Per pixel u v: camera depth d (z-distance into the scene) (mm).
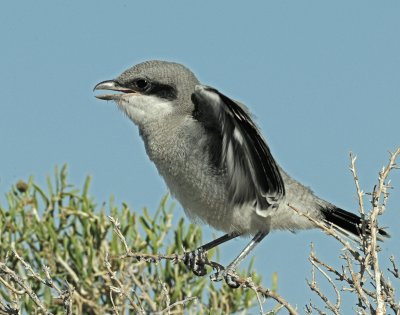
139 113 11164
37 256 10922
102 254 10844
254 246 10742
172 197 11023
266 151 9453
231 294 10617
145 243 10891
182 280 10711
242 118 9148
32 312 10461
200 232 11195
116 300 10414
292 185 11258
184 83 11188
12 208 11031
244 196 10312
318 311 7590
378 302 7316
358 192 8172
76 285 10789
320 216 11422
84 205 11086
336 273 7867
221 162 10438
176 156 10727
